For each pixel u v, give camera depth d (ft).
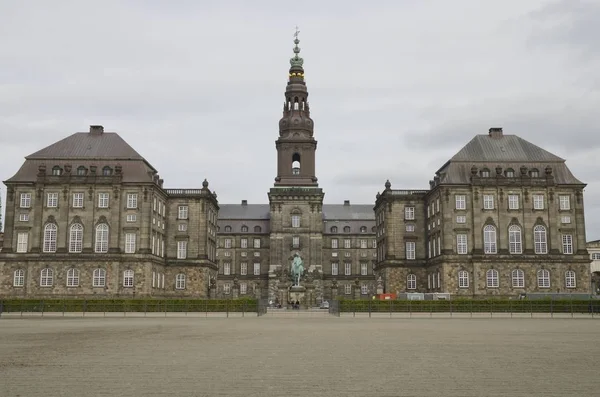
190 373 80.28
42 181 353.92
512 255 349.41
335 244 558.15
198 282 398.62
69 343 119.85
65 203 353.51
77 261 348.79
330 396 65.16
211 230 437.99
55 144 372.79
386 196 403.75
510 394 66.39
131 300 276.62
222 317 244.83
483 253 350.43
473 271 347.97
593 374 79.71
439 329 167.32
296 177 476.54
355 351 106.63
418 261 395.75
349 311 278.87
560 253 351.87
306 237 465.47
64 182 354.95
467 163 365.20
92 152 367.86
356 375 78.95
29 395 65.26
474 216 352.90
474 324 193.88
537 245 352.90
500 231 352.28
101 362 90.53
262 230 553.64
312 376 78.07
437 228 368.68
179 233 402.72
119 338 132.26
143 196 356.18
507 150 371.35
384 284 401.49
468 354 102.06
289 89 489.67
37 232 350.23
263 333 150.30
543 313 273.54
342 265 554.87
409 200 403.34
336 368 85.10
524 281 348.38
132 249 353.51
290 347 113.50
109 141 374.84
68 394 65.82
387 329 167.43
